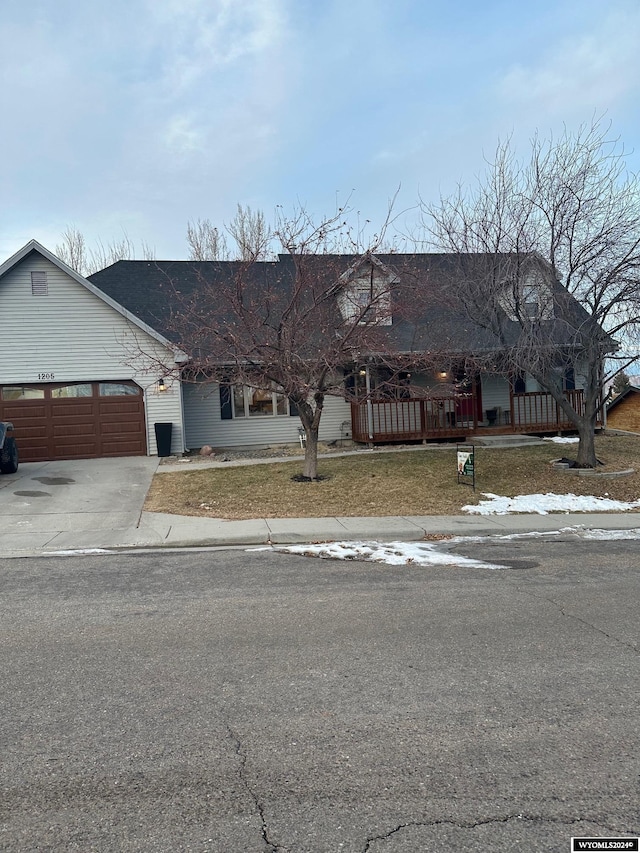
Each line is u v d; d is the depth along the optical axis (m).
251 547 9.12
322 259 13.27
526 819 2.90
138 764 3.37
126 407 17.59
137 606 6.18
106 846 2.73
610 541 9.51
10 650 5.02
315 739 3.63
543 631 5.43
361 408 19.08
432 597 6.46
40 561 8.21
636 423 25.16
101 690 4.28
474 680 4.42
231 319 17.45
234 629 5.50
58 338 17.09
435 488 12.99
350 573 7.52
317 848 2.71
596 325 12.87
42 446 17.14
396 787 3.15
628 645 5.09
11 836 2.80
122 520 10.48
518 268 12.86
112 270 20.95
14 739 3.64
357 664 4.71
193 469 15.11
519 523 10.53
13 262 16.56
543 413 20.17
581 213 12.67
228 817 2.93
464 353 14.75
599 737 3.64
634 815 2.94
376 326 12.77
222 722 3.83
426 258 15.77
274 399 20.02
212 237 28.64
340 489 12.81
